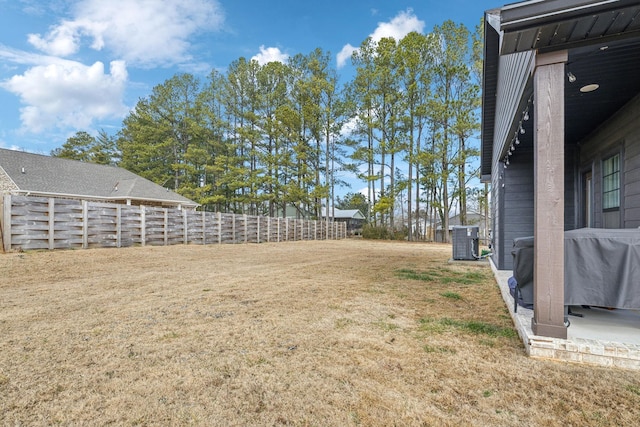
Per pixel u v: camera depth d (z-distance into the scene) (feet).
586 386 6.63
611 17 7.06
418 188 72.02
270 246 44.57
